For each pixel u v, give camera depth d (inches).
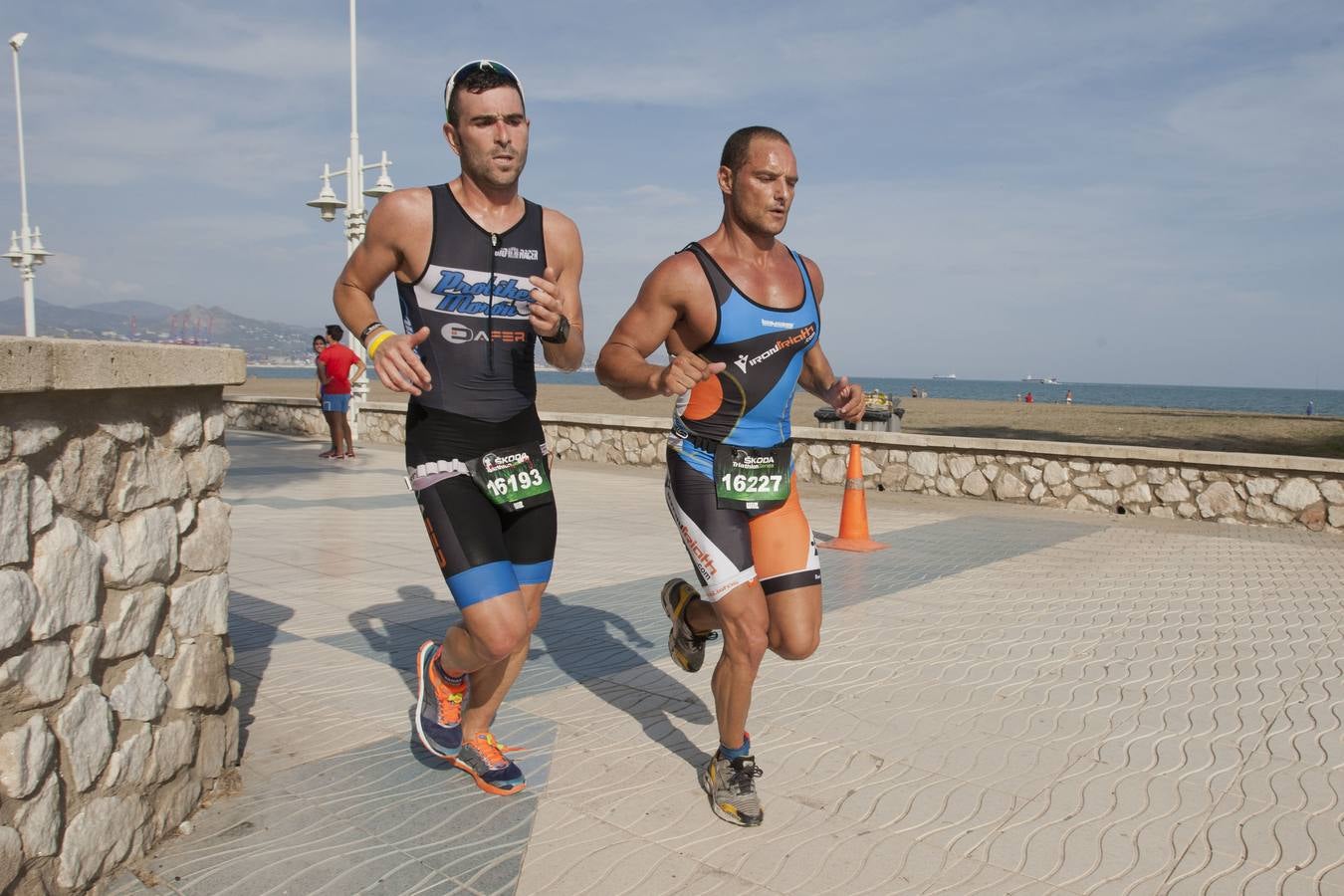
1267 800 137.2
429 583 270.7
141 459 112.5
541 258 126.2
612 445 637.9
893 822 128.9
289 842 119.4
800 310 126.6
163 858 114.7
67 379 95.4
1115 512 446.6
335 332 630.5
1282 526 408.5
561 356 124.9
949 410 1376.7
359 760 146.0
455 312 122.3
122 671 110.2
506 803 132.0
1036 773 146.4
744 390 123.9
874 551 339.6
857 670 197.2
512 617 121.3
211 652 128.2
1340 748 157.6
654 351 126.6
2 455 89.7
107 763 106.3
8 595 89.2
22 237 1251.2
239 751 146.2
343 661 196.2
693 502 126.1
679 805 132.6
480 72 119.4
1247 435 810.8
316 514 400.5
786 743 157.2
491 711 136.1
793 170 122.3
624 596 262.7
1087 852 121.2
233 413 871.7
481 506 124.4
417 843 120.0
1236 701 180.5
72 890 100.3
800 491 509.0
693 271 122.5
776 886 111.6
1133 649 215.2
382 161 725.9
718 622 133.3
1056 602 261.4
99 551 104.7
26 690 92.8
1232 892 111.8
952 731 163.6
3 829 89.8
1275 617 246.5
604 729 161.9
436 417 123.4
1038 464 465.7
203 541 125.9
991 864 117.8
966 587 280.2
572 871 113.9
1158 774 146.6
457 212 121.6
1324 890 112.3
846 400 135.6
